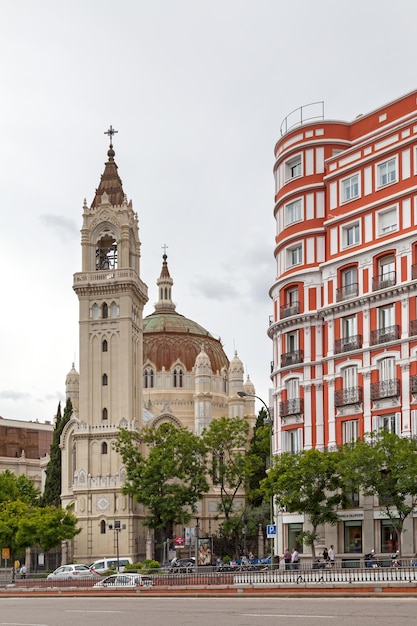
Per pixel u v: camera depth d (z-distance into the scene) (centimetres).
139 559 14788
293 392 8394
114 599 5503
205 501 16775
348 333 7975
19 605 5153
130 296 15562
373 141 7975
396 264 7550
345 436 7800
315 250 8438
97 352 15538
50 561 14862
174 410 19012
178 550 15150
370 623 3070
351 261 7975
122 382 15312
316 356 8219
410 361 7288
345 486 7275
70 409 16200
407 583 4506
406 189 7569
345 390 7794
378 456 6756
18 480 16212
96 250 16112
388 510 6838
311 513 7512
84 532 14788
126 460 12056
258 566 6650
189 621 3422
